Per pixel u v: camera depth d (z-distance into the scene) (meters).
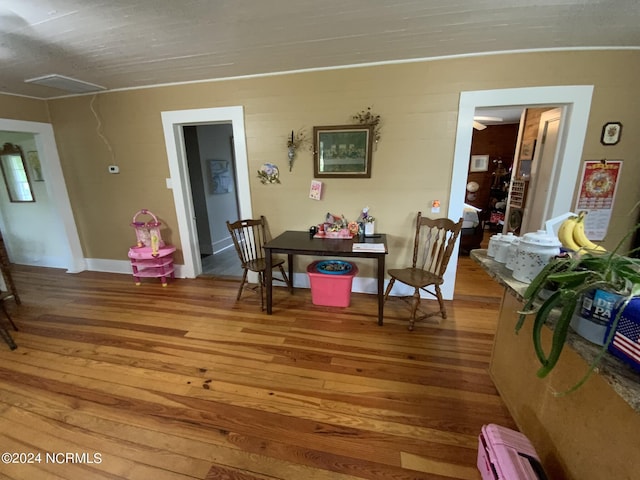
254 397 1.68
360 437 1.43
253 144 2.87
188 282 3.40
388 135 2.56
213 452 1.36
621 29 1.84
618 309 0.78
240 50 2.14
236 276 3.58
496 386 1.71
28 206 3.83
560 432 1.12
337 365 1.94
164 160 3.16
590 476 0.96
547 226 1.37
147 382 1.81
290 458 1.33
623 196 2.35
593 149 2.29
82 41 1.93
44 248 3.98
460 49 2.18
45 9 1.54
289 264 3.00
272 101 2.71
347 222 2.84
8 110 3.00
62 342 2.23
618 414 0.86
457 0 1.53
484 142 6.31
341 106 2.58
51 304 2.86
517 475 1.01
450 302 2.81
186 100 2.90
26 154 3.59
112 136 3.21
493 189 6.12
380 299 2.36
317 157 2.73
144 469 1.29
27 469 1.30
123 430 1.48
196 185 4.48
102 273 3.72
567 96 2.21
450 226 2.35
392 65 2.41
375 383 1.78
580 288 0.77
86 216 3.63
